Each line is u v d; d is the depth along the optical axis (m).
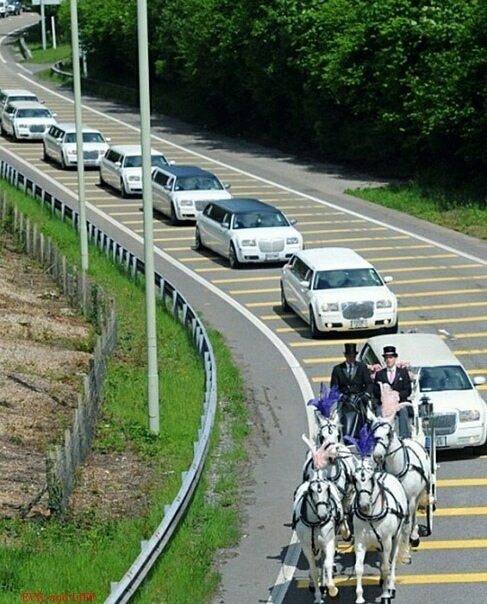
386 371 22.73
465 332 36.00
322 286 36.28
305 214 53.81
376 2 63.47
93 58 106.62
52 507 21.84
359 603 18.28
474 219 51.66
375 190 58.44
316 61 66.94
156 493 23.64
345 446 20.88
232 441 27.47
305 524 18.48
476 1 57.72
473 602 19.23
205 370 31.42
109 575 19.23
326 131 69.12
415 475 20.33
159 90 94.94
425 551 21.45
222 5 77.31
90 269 43.25
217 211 46.69
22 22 160.25
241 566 20.94
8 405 28.27
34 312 37.19
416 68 60.56
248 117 80.00
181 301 37.25
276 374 32.72
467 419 26.25
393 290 40.88
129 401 29.89
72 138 65.38
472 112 55.56
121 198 58.06
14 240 46.94
